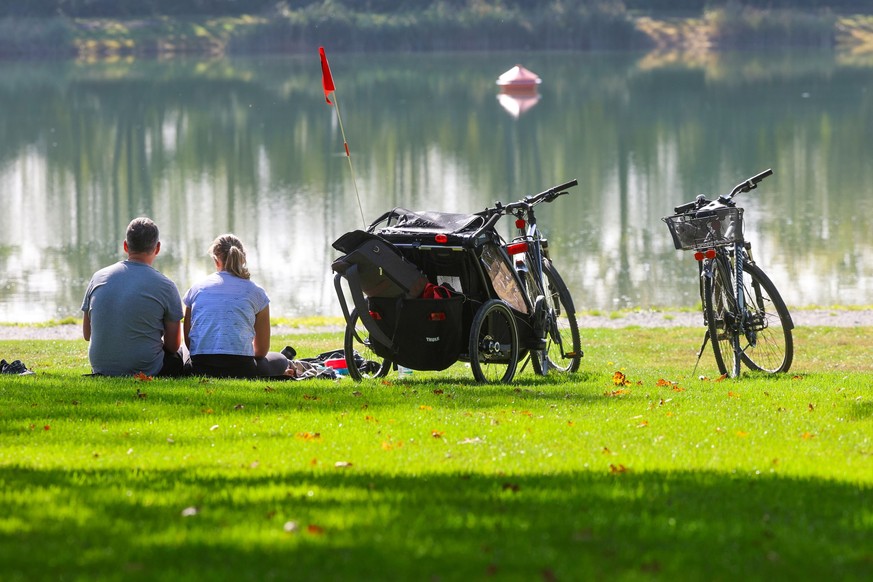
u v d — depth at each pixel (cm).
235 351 2169
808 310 4391
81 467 1327
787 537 1012
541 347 2259
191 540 978
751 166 10994
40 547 962
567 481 1248
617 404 1834
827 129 14188
